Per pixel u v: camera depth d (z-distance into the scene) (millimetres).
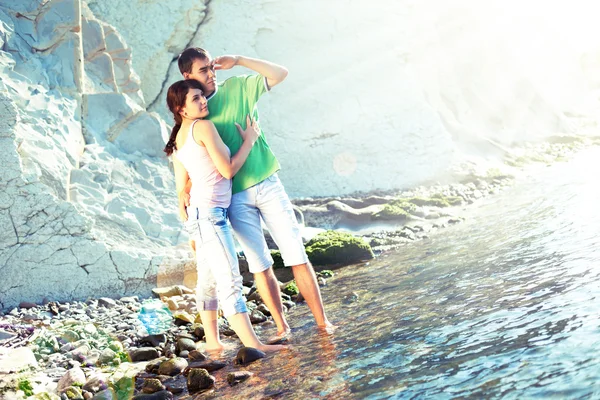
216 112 4289
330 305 5148
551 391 2576
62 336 4961
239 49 12000
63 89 8133
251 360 3996
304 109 12055
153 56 11203
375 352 3578
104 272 6359
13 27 8094
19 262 6129
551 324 3346
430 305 4363
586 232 5543
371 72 12609
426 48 14352
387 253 7293
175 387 3727
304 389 3240
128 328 5266
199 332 4969
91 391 3807
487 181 11586
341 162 11836
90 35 8977
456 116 14781
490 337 3375
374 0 13148
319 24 12578
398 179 11812
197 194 4195
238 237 4449
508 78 16203
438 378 2977
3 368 4211
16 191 6223
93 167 7535
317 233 8688
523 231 6402
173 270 6645
